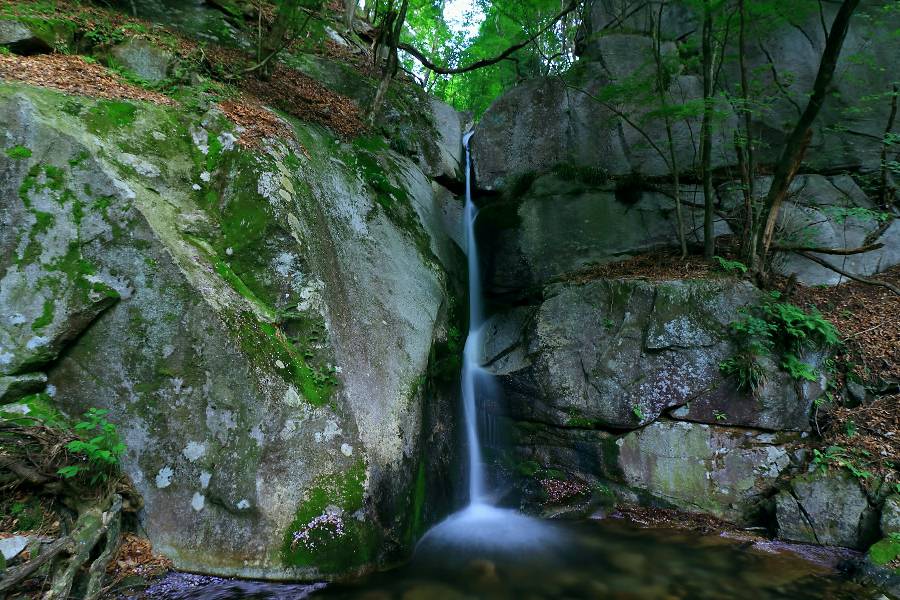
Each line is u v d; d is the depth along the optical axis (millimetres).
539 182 8844
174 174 4727
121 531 3705
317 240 5090
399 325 5574
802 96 8461
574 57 11328
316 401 4258
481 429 7461
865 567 4352
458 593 3984
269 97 6734
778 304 6262
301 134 6164
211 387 3996
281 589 3658
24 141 3896
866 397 5898
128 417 3930
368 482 4207
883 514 4738
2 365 3656
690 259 7613
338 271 5230
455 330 6844
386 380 4961
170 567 3680
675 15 9391
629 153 8750
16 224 3809
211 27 8086
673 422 6230
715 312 6383
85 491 3578
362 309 5258
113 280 3979
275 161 5129
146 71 5535
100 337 3975
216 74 6309
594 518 5820
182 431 3941
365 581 3969
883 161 7941
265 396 4031
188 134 5059
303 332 4547
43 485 3457
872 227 7828
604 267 8109
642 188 8492
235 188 4816
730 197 8133
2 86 4016
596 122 8953
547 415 6883
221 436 3945
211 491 3861
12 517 3322
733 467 5883
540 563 4648
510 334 8172
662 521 5703
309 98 7582
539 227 8594
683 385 6258
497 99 9602
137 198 4156
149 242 4059
